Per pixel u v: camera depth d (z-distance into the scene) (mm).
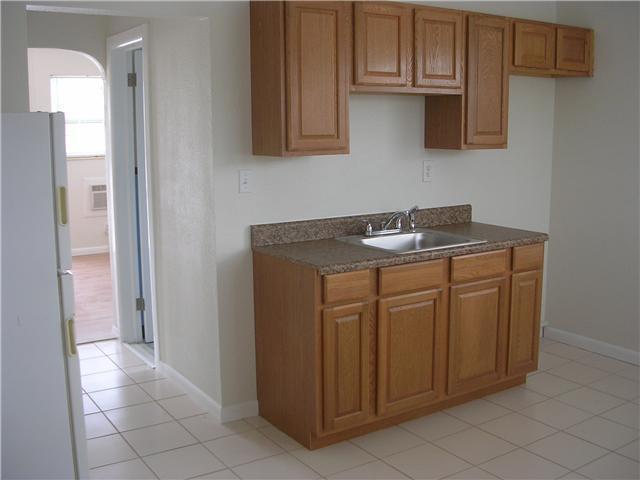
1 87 2771
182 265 3672
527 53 3932
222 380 3393
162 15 3033
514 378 3818
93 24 4395
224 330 3365
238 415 3445
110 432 3287
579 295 4496
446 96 3754
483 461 2977
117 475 2875
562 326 4629
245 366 3451
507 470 2893
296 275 3049
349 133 3609
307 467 2939
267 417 3420
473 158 4176
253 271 3395
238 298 3387
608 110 4215
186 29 3363
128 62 4414
